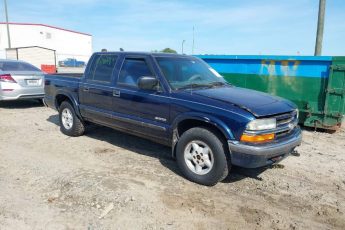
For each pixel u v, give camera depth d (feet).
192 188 14.71
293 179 16.19
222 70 31.32
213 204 13.33
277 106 14.74
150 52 18.16
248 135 13.44
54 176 15.60
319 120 26.32
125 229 11.45
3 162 17.60
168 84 16.22
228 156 14.24
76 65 214.28
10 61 35.35
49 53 100.17
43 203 13.07
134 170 16.67
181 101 15.37
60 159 18.22
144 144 21.31
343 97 25.26
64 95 22.79
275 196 14.29
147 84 16.07
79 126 22.43
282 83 28.04
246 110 13.73
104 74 19.79
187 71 17.83
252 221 12.20
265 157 13.61
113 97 18.70
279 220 12.33
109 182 14.87
